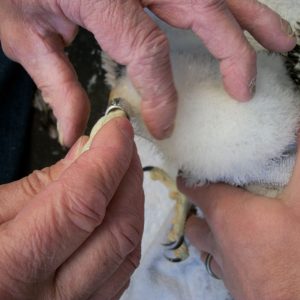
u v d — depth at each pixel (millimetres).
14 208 346
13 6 406
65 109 422
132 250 339
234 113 354
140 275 568
